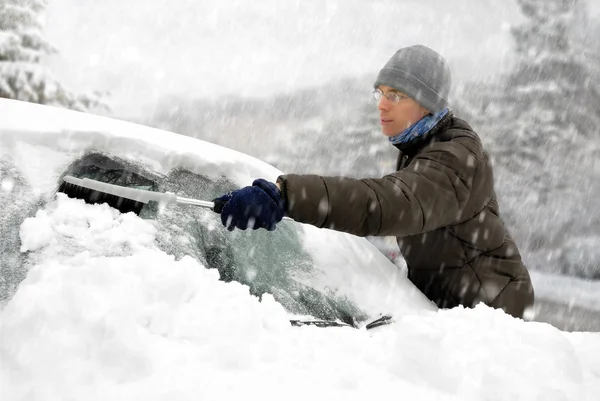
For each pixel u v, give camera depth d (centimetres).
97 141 181
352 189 174
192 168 201
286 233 210
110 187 156
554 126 1202
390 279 220
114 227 165
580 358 150
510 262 229
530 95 1229
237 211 157
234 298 138
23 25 859
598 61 1248
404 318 148
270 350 122
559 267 1127
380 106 225
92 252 153
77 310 117
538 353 143
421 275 230
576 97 1226
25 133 166
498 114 1236
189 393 99
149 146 191
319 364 121
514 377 127
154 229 174
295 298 187
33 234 147
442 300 230
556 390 120
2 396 98
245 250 193
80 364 106
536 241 1163
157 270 134
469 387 122
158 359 110
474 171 205
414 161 204
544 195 1180
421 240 225
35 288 124
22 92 838
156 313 124
